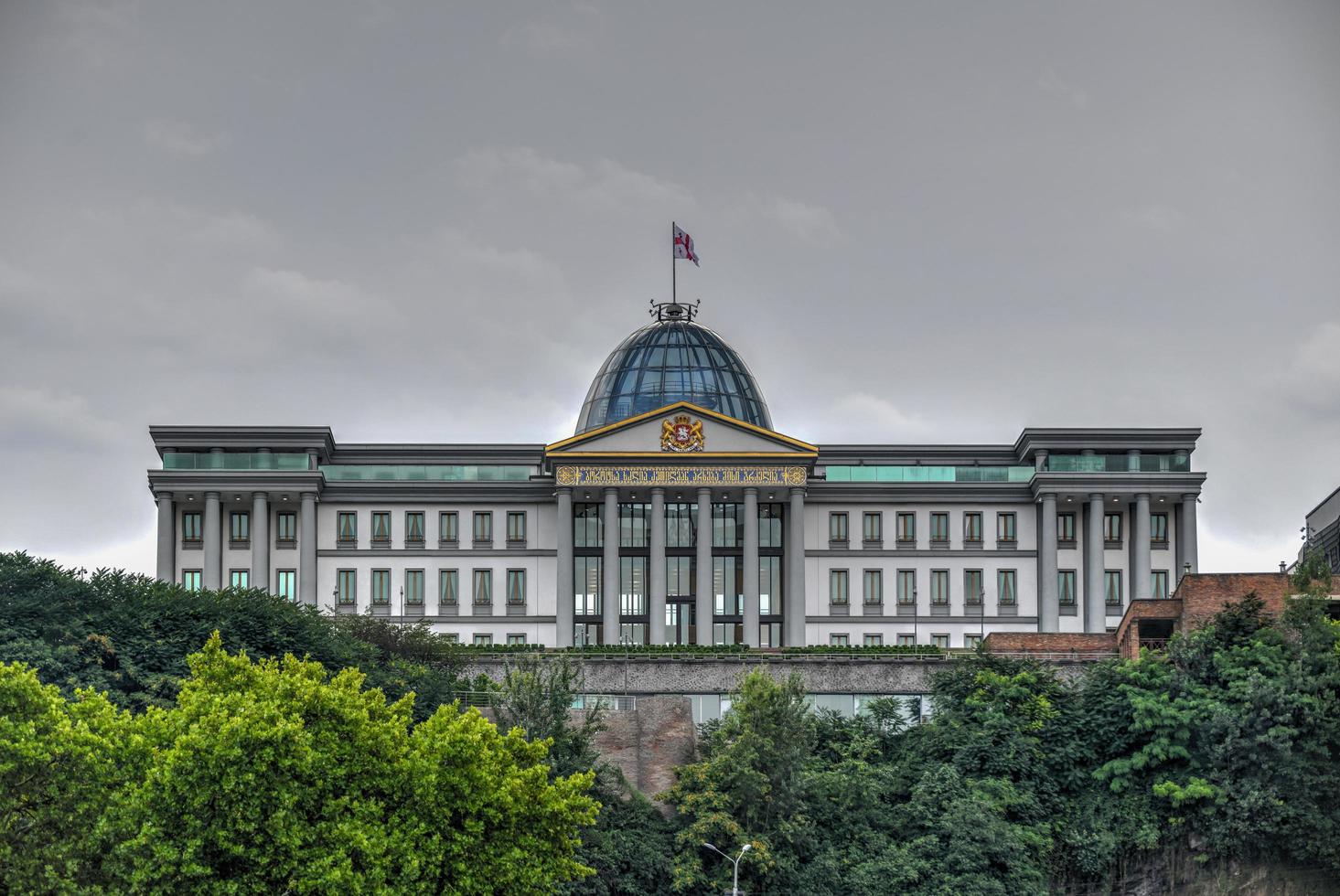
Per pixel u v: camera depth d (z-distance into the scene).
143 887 83.38
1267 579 136.25
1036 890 113.75
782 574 170.75
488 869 92.12
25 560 118.62
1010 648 141.62
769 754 116.19
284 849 86.06
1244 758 117.31
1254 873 116.06
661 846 114.00
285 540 170.62
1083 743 122.69
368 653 129.12
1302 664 122.62
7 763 82.25
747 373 185.62
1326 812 116.75
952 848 114.00
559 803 94.94
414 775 91.12
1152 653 127.94
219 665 93.50
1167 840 118.06
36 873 82.38
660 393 180.38
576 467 168.00
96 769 84.62
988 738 121.44
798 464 168.50
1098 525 170.62
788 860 113.81
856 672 138.50
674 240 180.75
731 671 139.75
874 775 120.81
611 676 139.75
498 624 170.12
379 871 87.06
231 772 84.69
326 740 89.56
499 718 117.81
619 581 169.12
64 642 112.88
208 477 167.62
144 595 120.69
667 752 125.06
